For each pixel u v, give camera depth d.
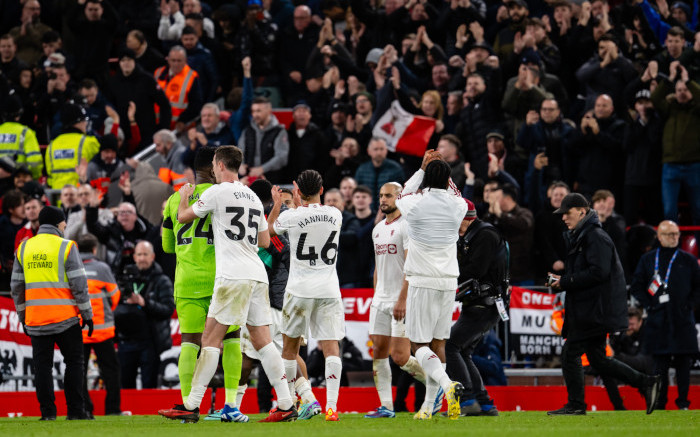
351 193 53.84
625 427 26.28
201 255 30.03
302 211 32.25
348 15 69.56
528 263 50.44
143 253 46.38
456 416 30.59
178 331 47.72
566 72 63.72
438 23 66.00
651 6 65.06
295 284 32.28
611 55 59.03
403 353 34.00
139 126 64.44
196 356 30.47
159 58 68.88
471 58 59.47
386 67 62.44
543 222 51.38
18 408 45.22
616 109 59.03
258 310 29.73
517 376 47.91
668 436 22.42
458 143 54.78
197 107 66.50
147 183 57.94
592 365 34.28
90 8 69.19
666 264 44.31
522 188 56.91
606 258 33.62
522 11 62.44
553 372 46.84
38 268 34.84
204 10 74.25
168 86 66.50
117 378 41.81
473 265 34.28
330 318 32.50
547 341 47.50
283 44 69.38
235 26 70.94
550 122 55.44
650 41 62.53
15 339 46.44
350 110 61.41
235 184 29.23
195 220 29.92
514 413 39.09
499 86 57.53
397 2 67.88
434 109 59.34
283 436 23.14
